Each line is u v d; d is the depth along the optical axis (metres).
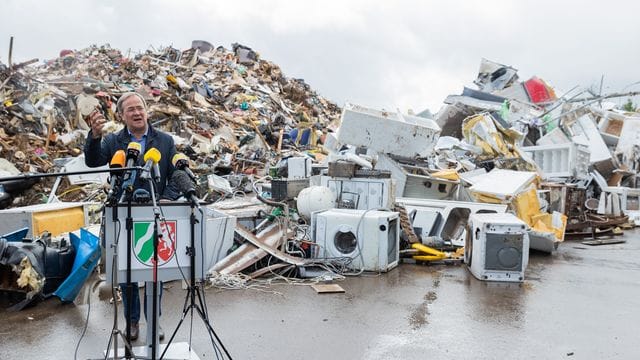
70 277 4.83
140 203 3.04
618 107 21.14
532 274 6.55
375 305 5.04
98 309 4.79
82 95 14.38
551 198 10.16
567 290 5.73
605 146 13.95
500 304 5.14
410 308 4.96
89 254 4.88
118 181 3.03
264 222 7.18
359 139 8.53
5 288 4.82
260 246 6.30
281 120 22.34
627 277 6.43
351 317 4.67
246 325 4.43
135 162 3.15
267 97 26.30
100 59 25.44
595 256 7.95
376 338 4.16
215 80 26.92
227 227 6.28
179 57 30.69
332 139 10.55
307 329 4.35
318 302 5.11
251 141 17.19
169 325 4.39
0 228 5.80
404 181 8.55
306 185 8.48
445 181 8.47
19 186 9.29
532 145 14.18
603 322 4.64
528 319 4.69
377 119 8.48
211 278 5.68
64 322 4.45
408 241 7.16
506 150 12.51
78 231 5.94
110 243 3.01
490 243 6.02
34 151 11.70
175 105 18.47
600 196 11.89
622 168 14.05
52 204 6.53
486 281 6.03
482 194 8.30
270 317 4.64
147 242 3.06
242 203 8.56
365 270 6.34
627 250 8.54
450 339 4.17
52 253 5.09
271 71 33.88
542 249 8.05
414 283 5.89
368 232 6.30
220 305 4.98
